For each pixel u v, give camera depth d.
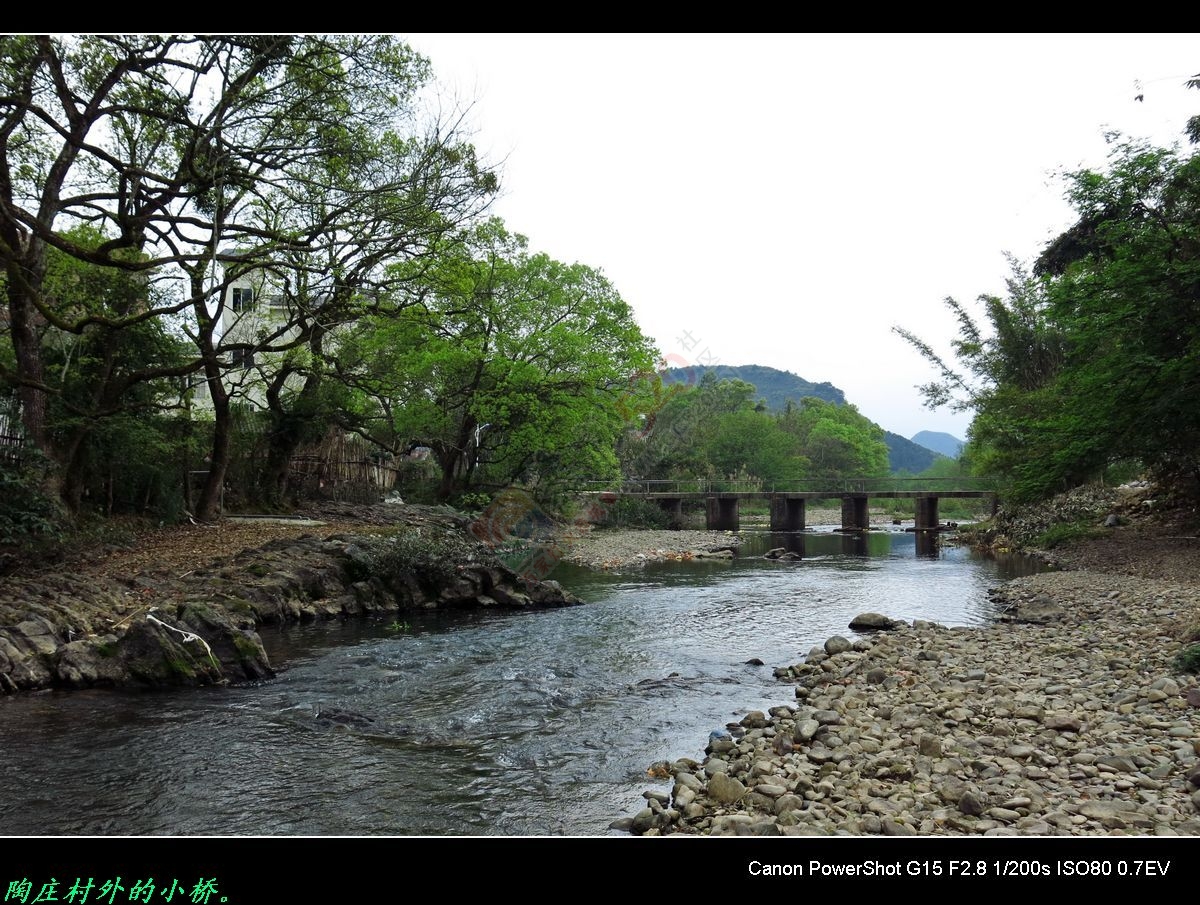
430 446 28.84
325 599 14.41
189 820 5.50
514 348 25.14
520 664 10.49
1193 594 13.62
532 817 5.55
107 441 16.52
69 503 15.52
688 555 27.83
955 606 15.93
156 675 9.14
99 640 9.47
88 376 16.41
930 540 35.81
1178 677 8.27
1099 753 6.16
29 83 12.50
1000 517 31.83
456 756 6.88
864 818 5.06
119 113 14.38
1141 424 18.28
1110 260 18.36
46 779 6.20
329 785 6.15
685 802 5.57
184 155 14.11
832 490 42.72
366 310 16.97
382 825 5.42
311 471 28.00
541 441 25.67
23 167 14.32
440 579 15.56
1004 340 31.52
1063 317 19.06
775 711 8.02
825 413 92.62
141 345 17.59
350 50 14.52
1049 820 4.97
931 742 6.38
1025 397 28.69
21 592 10.72
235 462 23.75
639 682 9.64
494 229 24.52
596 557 25.91
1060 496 28.47
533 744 7.21
